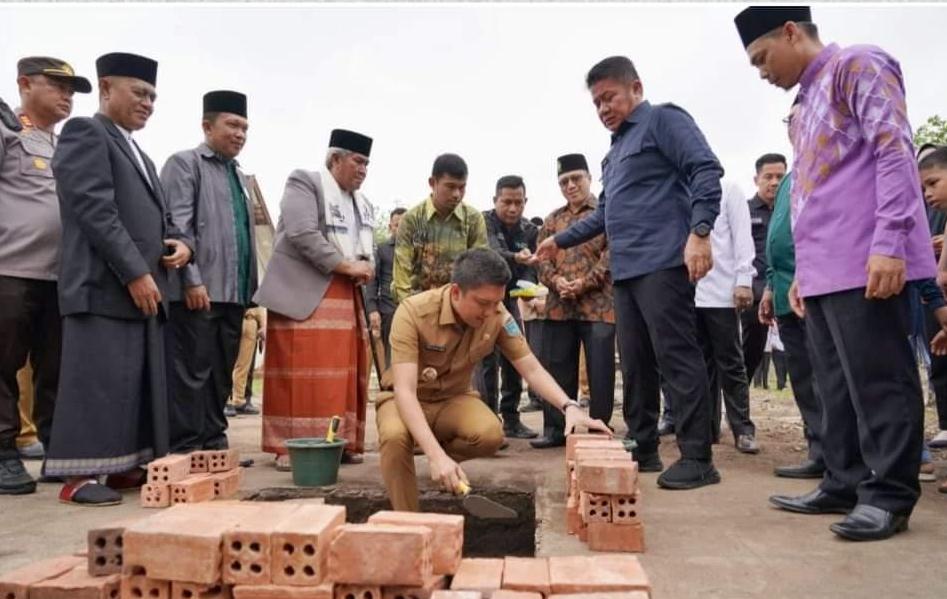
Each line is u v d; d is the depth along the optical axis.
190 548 1.81
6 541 2.86
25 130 4.18
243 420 7.83
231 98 4.60
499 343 3.50
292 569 1.82
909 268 2.72
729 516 3.14
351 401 4.70
